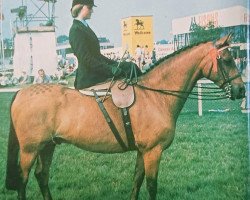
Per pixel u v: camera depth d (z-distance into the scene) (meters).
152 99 3.58
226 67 3.53
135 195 3.87
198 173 4.45
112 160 4.38
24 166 3.63
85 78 3.74
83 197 4.33
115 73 3.60
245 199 4.45
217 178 4.46
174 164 4.45
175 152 4.49
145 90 3.60
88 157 4.38
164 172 4.44
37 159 3.85
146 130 3.54
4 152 4.39
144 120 3.53
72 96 3.57
